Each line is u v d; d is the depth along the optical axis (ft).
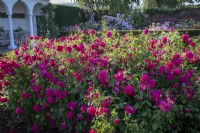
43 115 9.76
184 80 8.06
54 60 10.55
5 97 10.72
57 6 51.19
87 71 9.06
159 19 61.67
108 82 8.13
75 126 8.98
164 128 7.25
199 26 46.85
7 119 11.80
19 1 43.88
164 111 6.49
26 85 10.41
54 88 8.98
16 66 10.25
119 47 10.15
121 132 7.20
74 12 56.65
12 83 10.60
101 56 10.02
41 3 46.21
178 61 8.81
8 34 45.47
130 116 6.87
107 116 7.11
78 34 14.98
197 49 10.33
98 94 7.47
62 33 45.21
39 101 9.56
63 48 10.89
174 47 10.66
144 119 7.06
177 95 7.77
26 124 11.15
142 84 7.37
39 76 9.74
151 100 7.45
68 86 9.12
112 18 53.83
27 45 13.52
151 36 12.71
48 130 10.42
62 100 9.04
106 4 56.18
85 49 11.03
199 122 7.77
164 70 8.44
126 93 7.29
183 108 7.61
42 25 46.11
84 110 8.02
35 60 10.54
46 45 12.40
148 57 9.23
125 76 8.01
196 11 60.39
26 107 10.27
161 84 8.52
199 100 7.59
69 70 9.51
